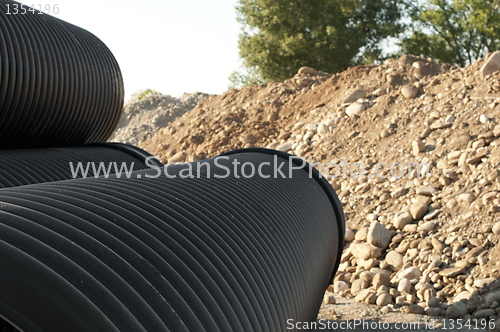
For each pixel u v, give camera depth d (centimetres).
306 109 1282
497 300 466
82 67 461
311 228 351
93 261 149
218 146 1279
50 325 126
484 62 961
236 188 304
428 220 662
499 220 589
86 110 478
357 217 756
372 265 610
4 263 132
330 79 1334
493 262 531
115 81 525
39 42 410
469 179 694
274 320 219
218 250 211
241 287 203
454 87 969
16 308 128
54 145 493
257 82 2589
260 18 2417
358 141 991
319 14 2459
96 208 189
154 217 204
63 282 133
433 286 536
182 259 185
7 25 384
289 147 1119
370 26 2712
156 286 159
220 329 172
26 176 363
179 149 1364
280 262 258
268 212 295
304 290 286
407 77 1115
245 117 1389
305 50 2392
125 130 1895
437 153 805
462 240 586
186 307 163
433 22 2514
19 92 379
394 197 756
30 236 145
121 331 134
